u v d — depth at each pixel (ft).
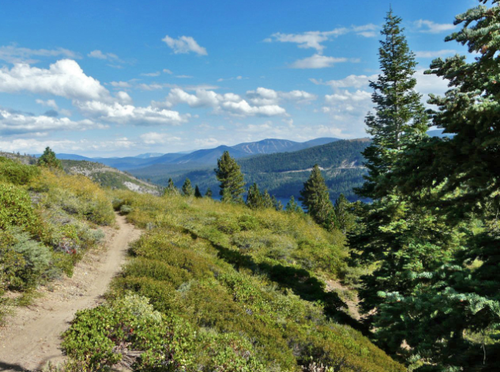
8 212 32.53
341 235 117.70
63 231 38.04
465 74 18.62
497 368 14.39
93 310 22.44
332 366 26.37
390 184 19.86
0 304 22.31
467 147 16.19
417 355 17.03
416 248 35.65
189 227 67.97
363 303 43.91
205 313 29.32
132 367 18.85
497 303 13.88
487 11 15.89
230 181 190.80
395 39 50.55
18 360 17.04
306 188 230.27
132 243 48.19
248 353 23.56
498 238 18.75
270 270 54.70
